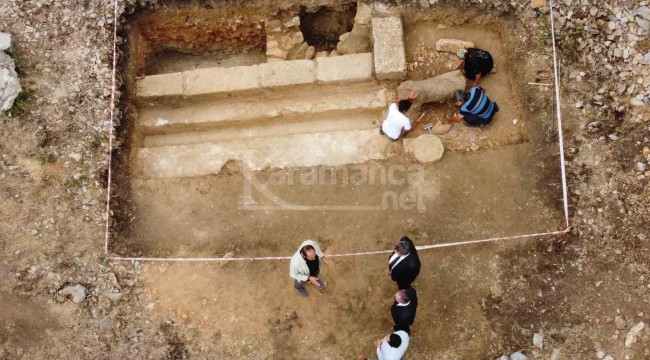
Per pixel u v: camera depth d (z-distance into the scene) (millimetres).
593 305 6223
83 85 6863
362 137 7199
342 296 6457
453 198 6781
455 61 7391
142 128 7434
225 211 6852
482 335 6273
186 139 7574
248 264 6566
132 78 7258
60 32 7020
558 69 6961
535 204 6645
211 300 6422
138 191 6887
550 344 6133
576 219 6457
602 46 6934
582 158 6629
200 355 6258
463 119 6988
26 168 6582
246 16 7574
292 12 7602
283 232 6734
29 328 6203
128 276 6430
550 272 6371
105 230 6465
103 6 7113
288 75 7246
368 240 6660
